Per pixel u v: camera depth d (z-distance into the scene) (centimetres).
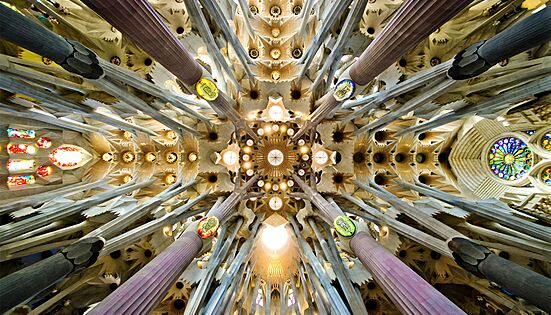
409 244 1475
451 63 955
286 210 1834
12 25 592
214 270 1357
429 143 1706
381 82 1509
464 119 1598
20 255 998
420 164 1731
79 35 1309
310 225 1641
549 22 621
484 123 1532
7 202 1116
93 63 845
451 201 1336
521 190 1417
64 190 1338
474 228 1249
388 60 880
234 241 1652
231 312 1365
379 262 834
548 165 1340
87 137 1560
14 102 1118
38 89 1039
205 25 1223
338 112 1645
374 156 1723
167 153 1705
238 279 1454
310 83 1691
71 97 1175
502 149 1542
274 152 1777
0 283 563
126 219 1111
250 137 1759
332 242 1472
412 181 1656
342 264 1378
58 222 1194
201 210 1565
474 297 1398
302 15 1911
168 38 774
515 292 664
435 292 652
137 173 1652
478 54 788
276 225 1816
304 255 1559
